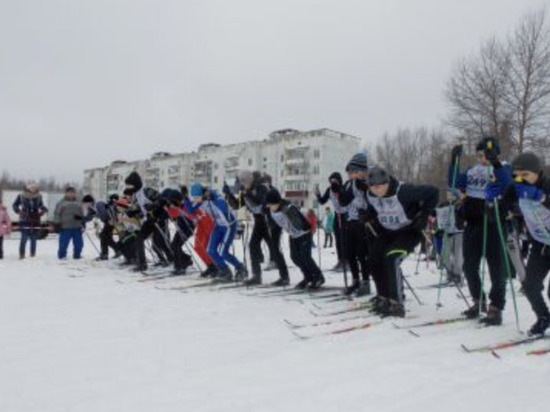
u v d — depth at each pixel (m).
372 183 4.50
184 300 5.70
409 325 4.39
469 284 4.73
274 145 58.19
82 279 7.37
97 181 88.31
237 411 2.51
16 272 8.03
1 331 4.16
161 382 2.93
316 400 2.67
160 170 74.12
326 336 4.04
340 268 8.54
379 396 2.74
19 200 10.56
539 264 3.91
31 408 2.54
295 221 6.18
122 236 9.34
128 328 4.29
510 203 4.10
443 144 29.84
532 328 4.01
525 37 20.55
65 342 3.82
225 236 7.00
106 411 2.50
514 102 20.67
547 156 19.88
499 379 3.04
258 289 6.51
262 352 3.58
